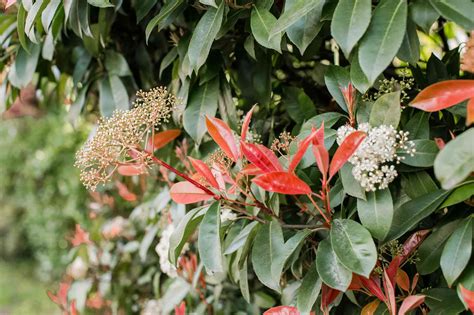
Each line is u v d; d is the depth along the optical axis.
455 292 0.90
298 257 1.04
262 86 1.16
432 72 1.04
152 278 1.66
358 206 0.90
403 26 0.82
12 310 3.99
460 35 1.32
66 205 3.67
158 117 1.01
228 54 1.16
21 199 4.05
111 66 1.27
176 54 1.16
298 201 0.98
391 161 0.92
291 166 0.88
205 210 0.99
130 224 1.74
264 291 1.31
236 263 1.10
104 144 0.98
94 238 1.84
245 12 1.01
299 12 0.86
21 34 1.11
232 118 1.14
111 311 1.74
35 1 1.09
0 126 4.04
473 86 0.81
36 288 4.21
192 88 1.13
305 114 1.12
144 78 1.34
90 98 1.46
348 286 0.88
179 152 1.24
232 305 1.35
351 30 0.83
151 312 1.53
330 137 0.96
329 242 0.90
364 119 0.96
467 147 0.73
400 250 0.96
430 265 0.91
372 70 0.82
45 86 1.60
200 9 1.08
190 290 1.35
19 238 4.37
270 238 0.95
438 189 0.90
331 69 1.00
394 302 0.88
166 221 1.42
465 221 0.86
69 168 3.71
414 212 0.89
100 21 1.21
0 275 4.34
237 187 0.99
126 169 1.07
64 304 1.58
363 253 0.85
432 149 0.90
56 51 1.36
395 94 0.90
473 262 0.85
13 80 1.32
